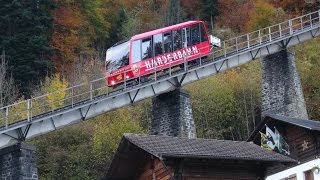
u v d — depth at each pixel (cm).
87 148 4481
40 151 4488
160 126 3900
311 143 2909
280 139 2992
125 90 3694
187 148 2083
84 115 3494
